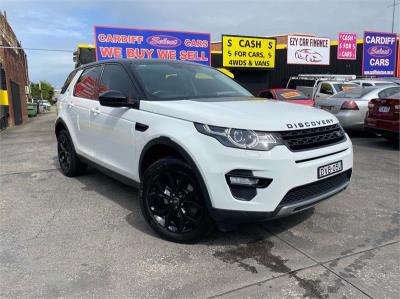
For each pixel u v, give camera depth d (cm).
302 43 2298
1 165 727
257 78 2338
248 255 348
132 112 416
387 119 847
